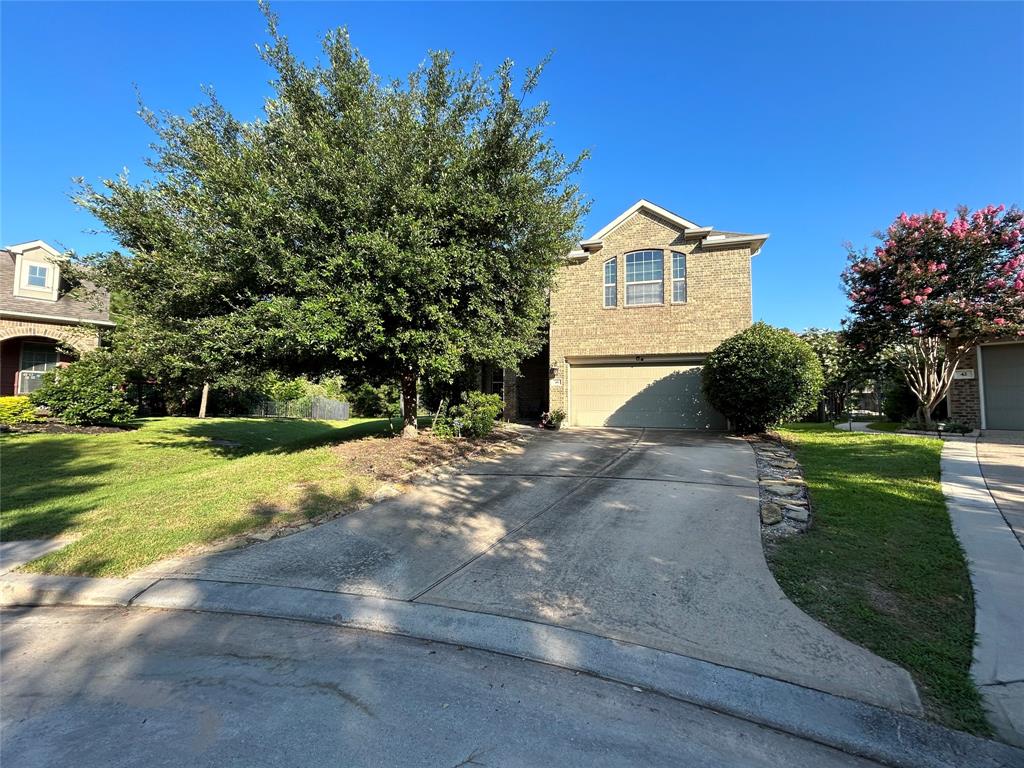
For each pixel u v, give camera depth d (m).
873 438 10.65
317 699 3.04
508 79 8.48
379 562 5.13
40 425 14.60
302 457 9.36
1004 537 4.94
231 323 8.31
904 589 4.06
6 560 5.48
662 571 4.62
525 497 7.05
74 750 2.60
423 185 8.18
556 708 2.94
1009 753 2.51
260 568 5.06
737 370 11.37
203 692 3.13
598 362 15.27
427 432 11.53
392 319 8.39
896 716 2.76
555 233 9.30
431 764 2.47
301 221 7.58
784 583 4.26
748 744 2.64
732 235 14.35
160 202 9.40
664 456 9.41
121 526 6.25
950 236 10.87
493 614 4.05
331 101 8.55
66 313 17.47
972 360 12.69
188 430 16.38
